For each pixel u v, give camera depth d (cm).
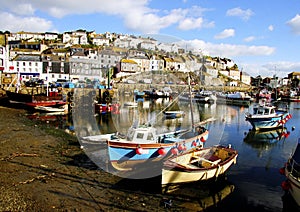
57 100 2603
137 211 715
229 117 2717
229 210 770
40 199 730
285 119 2191
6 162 1003
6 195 732
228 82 6762
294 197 785
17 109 2570
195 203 795
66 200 740
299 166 805
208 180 918
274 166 1180
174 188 858
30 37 9438
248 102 4350
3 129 1596
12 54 5991
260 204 815
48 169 964
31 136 1457
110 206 729
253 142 1691
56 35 9912
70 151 1203
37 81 3978
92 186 847
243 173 1072
